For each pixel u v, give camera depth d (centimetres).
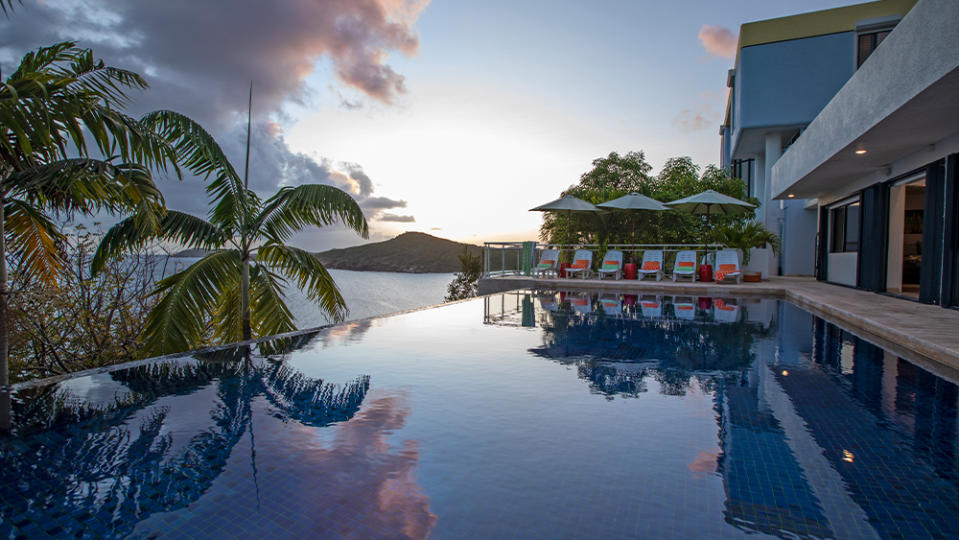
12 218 446
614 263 1306
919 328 509
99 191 357
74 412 289
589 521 175
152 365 409
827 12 1471
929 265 719
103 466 219
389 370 397
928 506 186
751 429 267
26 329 534
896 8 1419
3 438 252
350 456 231
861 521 176
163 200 401
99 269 561
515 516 179
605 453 235
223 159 584
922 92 502
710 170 1911
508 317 718
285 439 251
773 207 1612
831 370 400
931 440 250
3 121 298
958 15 432
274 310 636
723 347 497
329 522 175
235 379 365
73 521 175
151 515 180
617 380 369
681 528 171
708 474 213
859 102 671
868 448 241
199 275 542
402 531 168
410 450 238
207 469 217
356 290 2861
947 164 664
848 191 1074
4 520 176
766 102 1527
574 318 714
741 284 1150
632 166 1991
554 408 303
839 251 1191
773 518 177
